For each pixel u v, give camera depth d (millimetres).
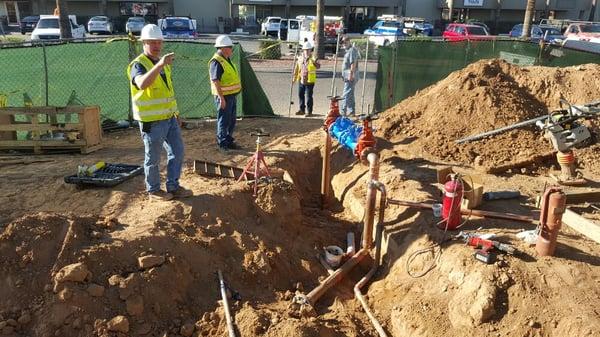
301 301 5609
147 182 6551
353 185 8266
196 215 6254
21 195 6773
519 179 7750
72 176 7156
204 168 7941
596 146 8633
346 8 46188
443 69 13711
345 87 12820
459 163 8445
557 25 34094
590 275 5051
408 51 13406
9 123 9016
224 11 46562
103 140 10336
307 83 12961
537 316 4738
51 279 4910
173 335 4984
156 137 6188
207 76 12195
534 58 14023
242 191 7004
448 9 48438
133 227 5793
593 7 48156
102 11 44312
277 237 6676
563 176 7598
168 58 5609
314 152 9719
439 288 5445
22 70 10695
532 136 8734
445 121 9359
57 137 9141
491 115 9117
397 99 13719
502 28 48344
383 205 6484
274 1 45188
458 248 5668
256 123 12023
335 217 7941
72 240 5199
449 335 4992
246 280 5809
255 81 12781
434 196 7070
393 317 5500
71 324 4734
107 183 7000
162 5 45406
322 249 7027
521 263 5250
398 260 6211
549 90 9773
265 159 8773
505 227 6125
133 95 6027
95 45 11000
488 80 9805
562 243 5672
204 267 5664
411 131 9570
